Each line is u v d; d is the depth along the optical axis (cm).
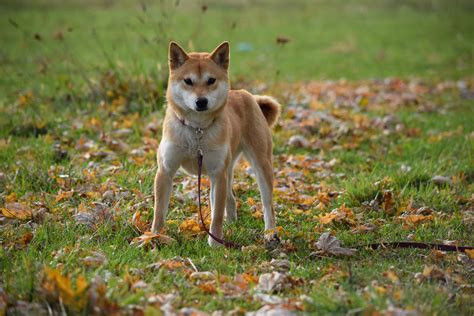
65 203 1001
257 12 4475
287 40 1548
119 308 623
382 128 1609
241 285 729
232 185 1066
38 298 640
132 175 1143
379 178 1181
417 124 1694
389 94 2155
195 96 870
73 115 1577
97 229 898
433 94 2194
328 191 1148
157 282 725
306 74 2639
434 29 3888
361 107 1869
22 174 1112
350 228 983
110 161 1259
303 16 4419
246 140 1015
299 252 870
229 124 944
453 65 2891
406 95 2064
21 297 645
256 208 1069
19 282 671
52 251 801
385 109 1861
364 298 674
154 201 989
